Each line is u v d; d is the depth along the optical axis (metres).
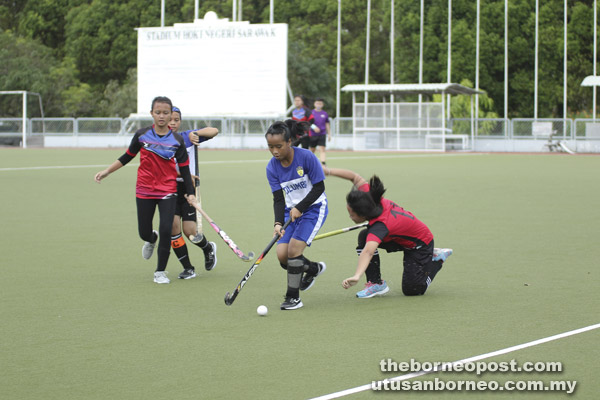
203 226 14.33
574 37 62.03
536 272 10.09
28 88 62.19
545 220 15.03
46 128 56.78
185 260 9.85
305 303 8.50
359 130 49.38
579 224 14.49
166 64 54.00
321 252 11.55
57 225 14.39
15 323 7.63
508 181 24.30
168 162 9.58
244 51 52.31
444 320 7.66
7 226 14.23
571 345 6.76
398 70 66.50
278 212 8.59
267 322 7.64
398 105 48.50
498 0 63.00
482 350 6.62
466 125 50.97
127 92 61.50
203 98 53.41
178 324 7.58
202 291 9.13
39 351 6.69
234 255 11.57
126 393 5.65
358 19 72.06
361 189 8.59
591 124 47.88
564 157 41.09
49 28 79.19
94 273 10.14
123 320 7.75
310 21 74.69
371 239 8.19
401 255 11.27
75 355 6.57
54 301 8.56
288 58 64.25
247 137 53.25
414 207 17.14
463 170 29.55
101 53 74.12
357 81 71.25
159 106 9.49
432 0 64.38
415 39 64.19
